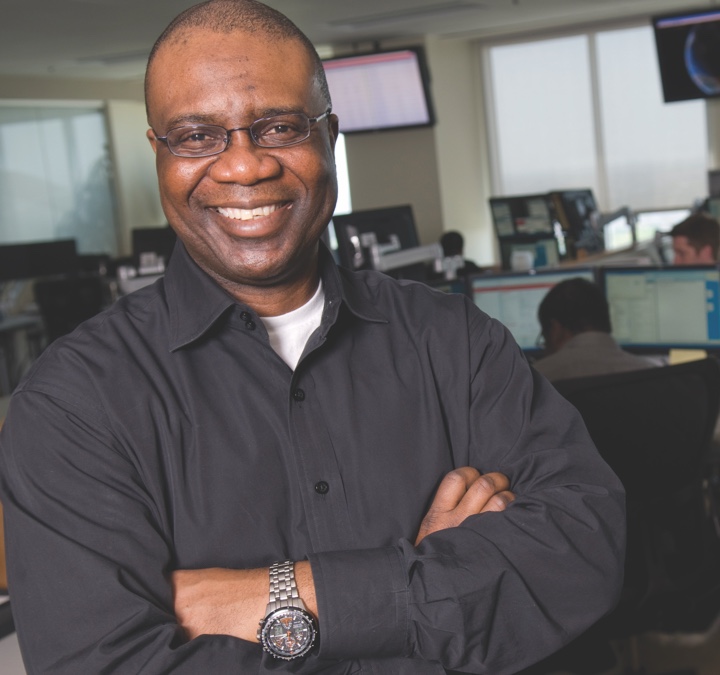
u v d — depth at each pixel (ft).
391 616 3.20
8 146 32.17
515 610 3.30
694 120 32.12
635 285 13.05
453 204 32.50
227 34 3.26
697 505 8.03
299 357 3.66
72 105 34.04
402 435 3.63
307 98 3.33
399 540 3.34
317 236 3.50
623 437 7.47
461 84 33.58
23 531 3.28
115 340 3.49
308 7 24.20
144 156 36.42
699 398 7.64
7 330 26.48
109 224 35.68
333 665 3.27
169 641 3.13
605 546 3.45
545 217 21.02
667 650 10.11
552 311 10.17
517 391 3.83
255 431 3.48
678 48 29.14
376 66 29.55
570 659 8.76
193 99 3.24
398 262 15.07
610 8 29.25
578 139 33.71
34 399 3.36
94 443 3.33
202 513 3.38
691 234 14.84
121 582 3.18
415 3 24.86
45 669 3.18
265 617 3.21
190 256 3.60
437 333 3.81
